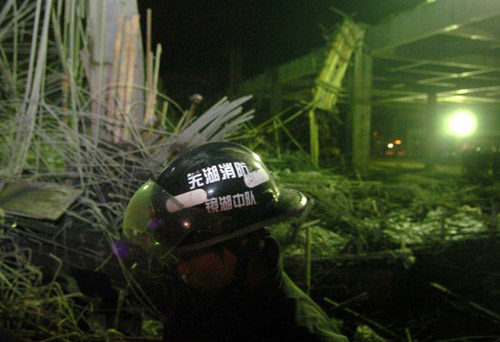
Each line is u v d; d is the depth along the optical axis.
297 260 3.29
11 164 3.40
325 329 1.15
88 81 3.85
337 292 3.35
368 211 5.20
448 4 7.91
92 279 3.02
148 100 3.90
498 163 12.85
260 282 1.15
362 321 3.36
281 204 1.24
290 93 17.81
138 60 3.90
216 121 3.58
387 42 9.70
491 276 3.22
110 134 3.70
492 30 8.69
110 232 3.03
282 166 6.50
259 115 16.16
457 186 7.46
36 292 2.71
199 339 1.16
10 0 3.50
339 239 4.14
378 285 3.42
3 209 2.93
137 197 1.26
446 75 12.80
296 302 1.19
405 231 4.44
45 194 3.14
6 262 2.98
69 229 3.05
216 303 1.16
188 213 1.14
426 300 3.40
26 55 4.41
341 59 9.51
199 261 1.16
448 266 3.48
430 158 17.33
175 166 1.24
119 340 2.62
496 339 2.86
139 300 2.86
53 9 3.54
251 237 1.18
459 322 3.11
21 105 3.49
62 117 3.67
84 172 3.44
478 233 3.95
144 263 2.90
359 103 10.54
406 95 17.92
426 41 10.60
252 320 1.13
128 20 3.80
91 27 3.77
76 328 2.60
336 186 5.67
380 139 27.61
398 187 6.35
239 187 1.17
